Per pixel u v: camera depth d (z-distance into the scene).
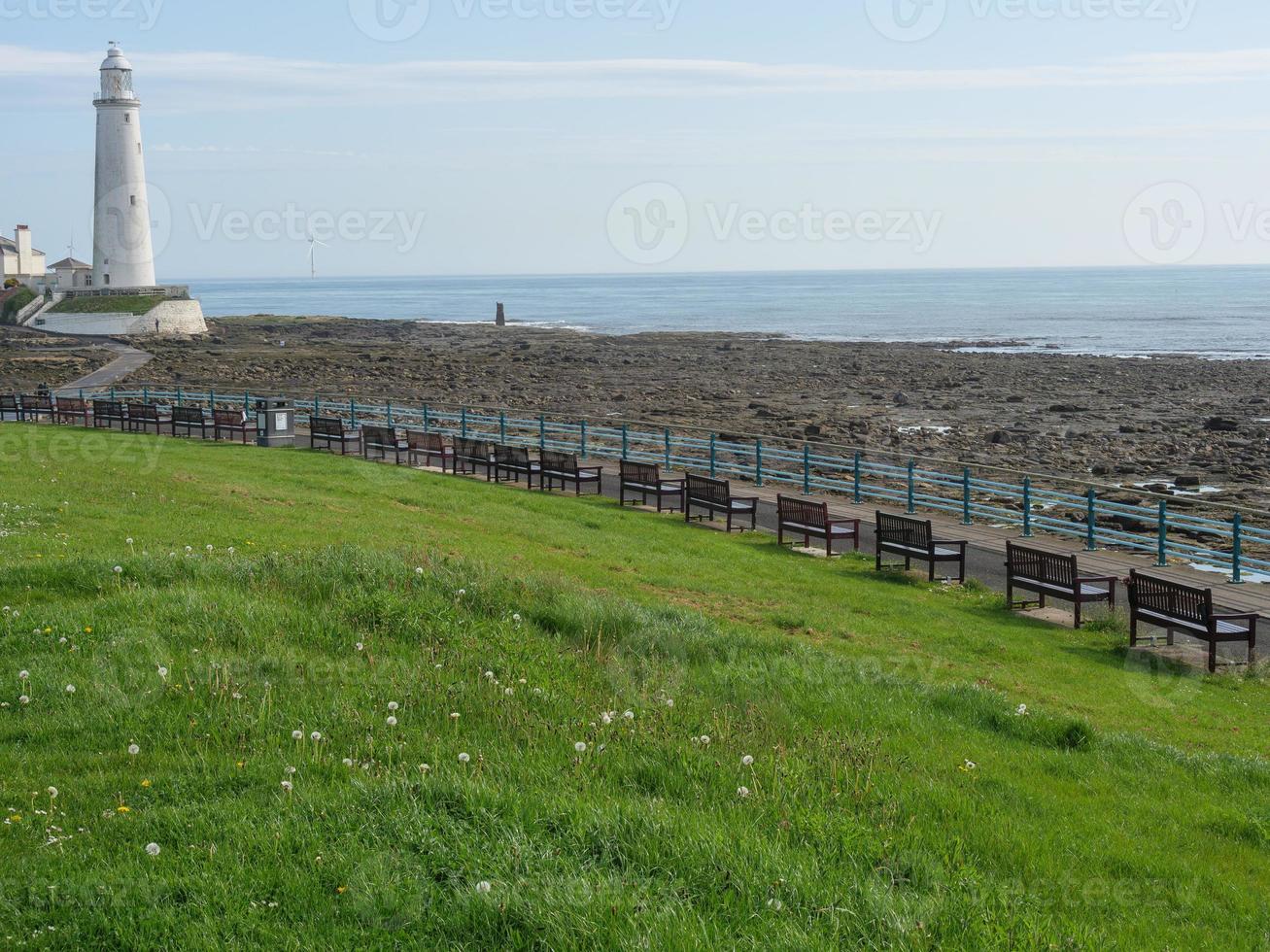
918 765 9.24
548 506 24.56
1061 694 12.83
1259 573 19.55
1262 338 102.50
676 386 69.12
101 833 6.89
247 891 6.20
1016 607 17.31
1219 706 12.82
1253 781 9.89
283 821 6.93
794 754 8.91
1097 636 15.77
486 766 8.02
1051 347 97.38
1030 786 9.11
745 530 23.11
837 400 61.03
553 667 10.82
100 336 98.56
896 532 19.36
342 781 7.72
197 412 33.25
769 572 18.91
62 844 6.71
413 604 12.11
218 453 29.75
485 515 22.88
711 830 7.00
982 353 90.69
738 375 75.69
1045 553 16.66
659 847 6.77
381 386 68.81
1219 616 14.15
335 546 16.19
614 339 114.62
